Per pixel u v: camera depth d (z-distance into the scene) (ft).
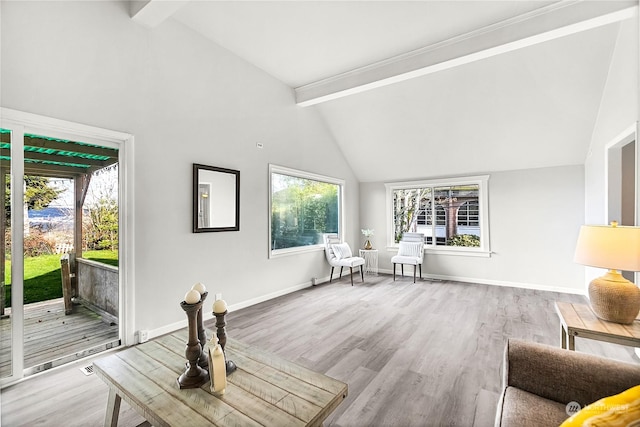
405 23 10.20
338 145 19.42
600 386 3.96
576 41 10.63
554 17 9.17
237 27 10.68
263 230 13.88
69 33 7.95
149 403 4.12
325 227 18.72
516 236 16.63
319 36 11.08
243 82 12.83
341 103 16.57
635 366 4.00
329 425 5.68
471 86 13.41
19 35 7.14
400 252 18.83
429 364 7.97
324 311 12.40
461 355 8.47
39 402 6.38
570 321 6.28
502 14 9.65
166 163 10.07
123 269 9.09
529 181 16.29
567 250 15.42
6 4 6.97
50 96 7.61
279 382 4.65
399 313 12.15
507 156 16.08
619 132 10.30
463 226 18.47
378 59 12.62
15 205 7.23
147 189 9.55
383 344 9.22
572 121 13.32
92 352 8.48
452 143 16.43
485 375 7.40
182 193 10.54
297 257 16.05
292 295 14.92
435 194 19.39
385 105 15.72
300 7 9.55
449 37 10.93
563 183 15.49
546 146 14.87
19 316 7.25
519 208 16.56
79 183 8.61
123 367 5.08
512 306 13.07
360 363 8.04
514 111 13.78
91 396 6.60
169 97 10.18
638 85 8.45
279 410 3.98
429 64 11.55
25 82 7.22
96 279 9.25
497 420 3.87
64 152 8.29
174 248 10.28
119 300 9.11
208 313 11.41
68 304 8.84
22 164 7.34
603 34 10.16
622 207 11.93
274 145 14.46
